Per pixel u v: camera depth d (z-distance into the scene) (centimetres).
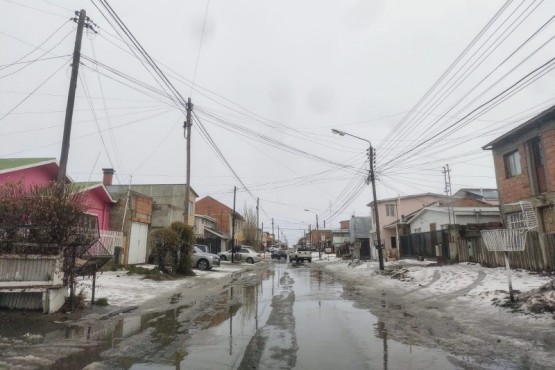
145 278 1819
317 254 8394
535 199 1814
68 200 955
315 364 573
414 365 566
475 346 666
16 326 800
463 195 4491
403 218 4059
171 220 3300
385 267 2614
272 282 1934
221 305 1160
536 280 1332
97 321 877
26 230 927
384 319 926
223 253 4488
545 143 1742
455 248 2245
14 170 1588
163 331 793
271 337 744
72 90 1266
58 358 593
